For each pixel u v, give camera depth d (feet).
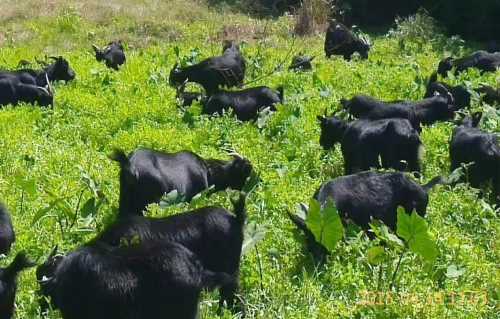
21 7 98.53
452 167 41.55
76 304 22.35
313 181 40.37
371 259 28.04
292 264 30.19
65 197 35.37
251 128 49.21
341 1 115.03
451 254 31.17
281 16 108.88
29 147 44.96
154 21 96.73
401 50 91.09
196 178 35.81
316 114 53.26
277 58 79.56
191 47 84.84
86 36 91.56
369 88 62.49
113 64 73.36
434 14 112.68
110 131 49.85
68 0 103.19
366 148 41.06
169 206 31.99
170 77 63.52
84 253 22.53
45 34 90.53
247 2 111.34
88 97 57.26
